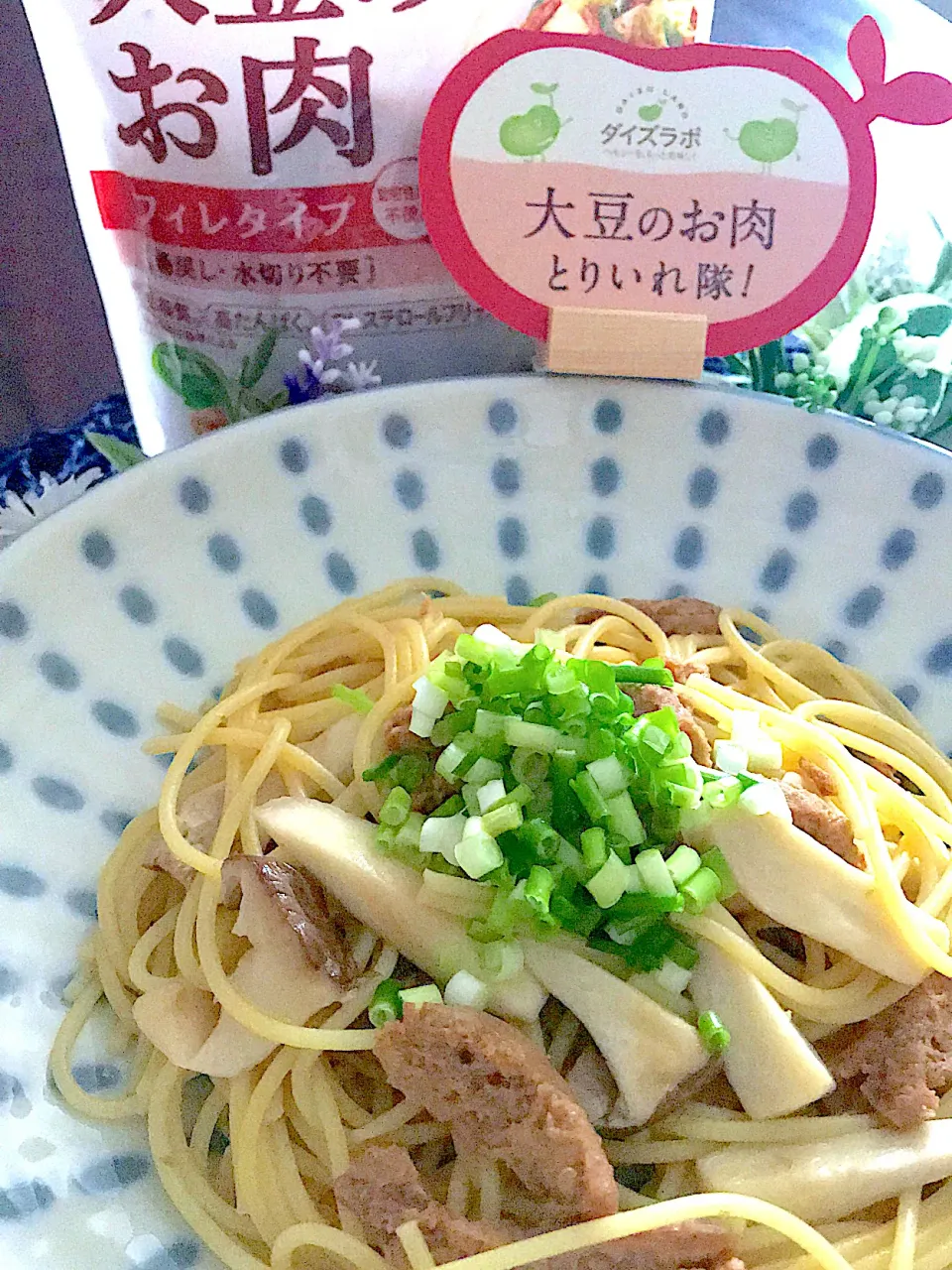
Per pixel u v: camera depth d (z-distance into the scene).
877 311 0.23
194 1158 0.16
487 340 0.23
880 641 0.22
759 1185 0.16
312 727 0.20
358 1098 0.17
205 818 0.19
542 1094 0.15
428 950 0.16
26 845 0.17
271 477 0.21
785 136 0.20
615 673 0.18
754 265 0.21
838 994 0.17
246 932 0.16
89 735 0.19
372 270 0.21
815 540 0.23
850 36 0.20
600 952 0.17
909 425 0.24
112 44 0.18
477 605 0.22
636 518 0.23
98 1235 0.14
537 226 0.20
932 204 0.24
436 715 0.18
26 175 0.29
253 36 0.18
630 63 0.19
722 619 0.22
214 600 0.21
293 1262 0.16
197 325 0.22
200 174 0.19
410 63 0.19
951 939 0.18
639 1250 0.15
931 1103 0.16
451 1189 0.16
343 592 0.22
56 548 0.19
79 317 0.32
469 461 0.22
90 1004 0.17
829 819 0.18
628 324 0.21
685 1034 0.16
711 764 0.19
